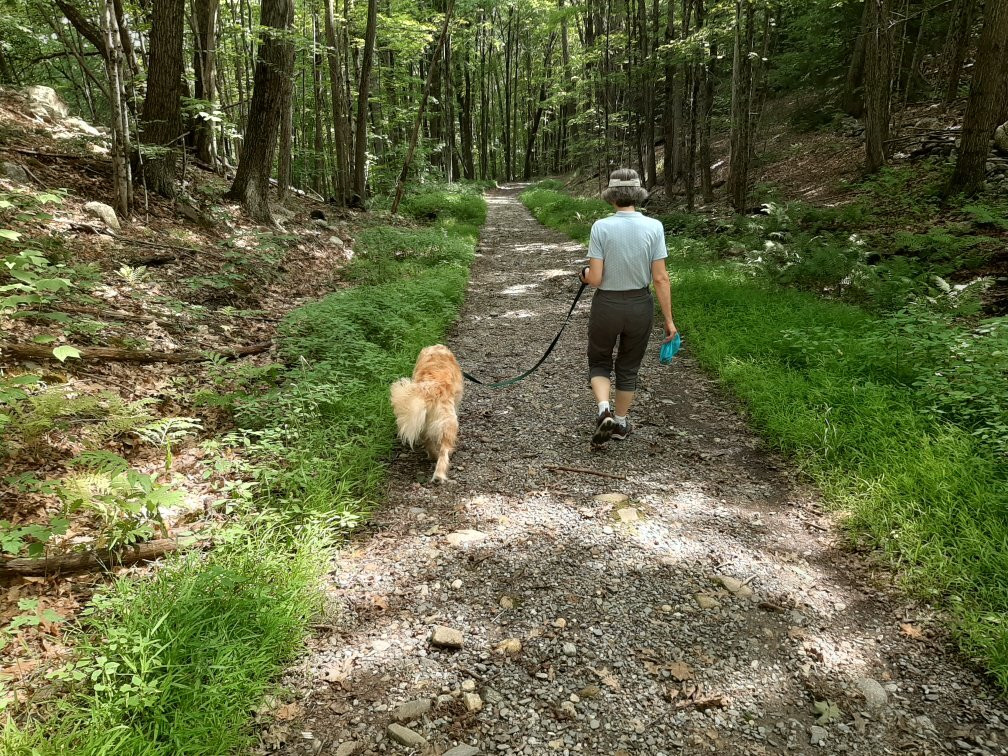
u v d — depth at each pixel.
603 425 4.29
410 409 4.01
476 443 4.77
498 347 7.34
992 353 4.60
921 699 2.44
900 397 4.61
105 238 7.00
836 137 16.02
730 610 2.94
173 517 3.46
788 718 2.37
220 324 6.34
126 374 4.75
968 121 9.64
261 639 2.56
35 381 3.29
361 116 16.08
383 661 2.63
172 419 3.79
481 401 5.62
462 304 9.34
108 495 3.07
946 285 7.05
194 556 2.97
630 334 4.32
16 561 2.83
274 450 3.89
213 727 2.15
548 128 43.50
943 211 9.72
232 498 3.65
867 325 6.32
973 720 2.33
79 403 3.62
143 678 2.19
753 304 7.50
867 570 3.20
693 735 2.30
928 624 2.80
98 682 2.32
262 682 2.38
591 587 3.11
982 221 8.17
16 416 3.59
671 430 4.95
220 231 9.09
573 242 15.24
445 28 16.05
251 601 2.65
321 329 6.26
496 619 2.89
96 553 2.99
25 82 15.18
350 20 17.41
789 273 8.72
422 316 7.62
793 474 4.18
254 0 17.95
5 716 2.15
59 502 3.32
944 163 10.99
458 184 28.72
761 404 5.02
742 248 10.69
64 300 5.29
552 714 2.38
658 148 25.27
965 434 3.88
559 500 3.93
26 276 3.51
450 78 30.11
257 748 2.20
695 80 14.94
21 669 2.37
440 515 3.77
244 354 5.79
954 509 3.30
